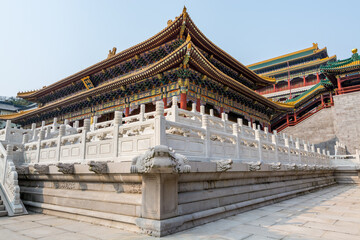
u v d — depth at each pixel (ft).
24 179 42.55
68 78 150.82
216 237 22.41
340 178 87.61
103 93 130.00
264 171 41.55
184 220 24.95
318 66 220.43
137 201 25.31
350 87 144.46
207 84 108.06
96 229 25.84
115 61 128.16
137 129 28.99
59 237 22.95
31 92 182.60
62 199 33.99
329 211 35.88
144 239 21.66
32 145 45.11
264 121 155.74
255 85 156.97
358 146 129.80
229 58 123.24
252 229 25.41
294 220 29.78
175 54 87.97
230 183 34.78
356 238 22.40
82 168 30.99
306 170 60.23
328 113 145.59
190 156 28.89
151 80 107.65
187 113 43.73
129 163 25.88
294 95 223.71
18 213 34.35
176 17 99.91
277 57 246.68
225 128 51.67
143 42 110.63
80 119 148.15
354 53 144.05
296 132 153.48
